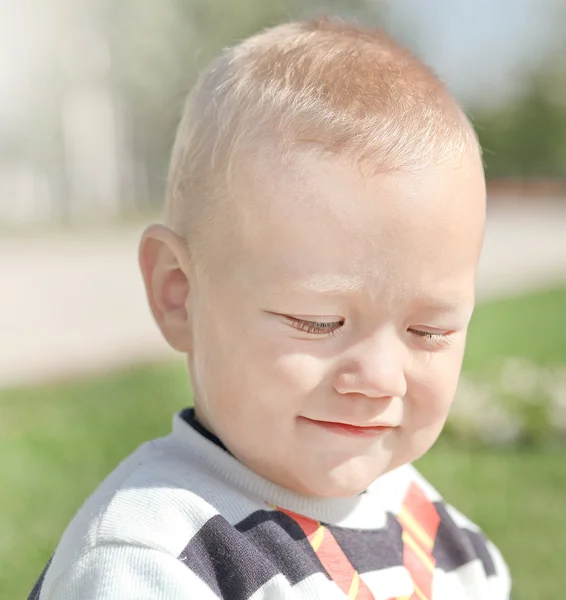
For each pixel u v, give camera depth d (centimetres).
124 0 2536
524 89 3294
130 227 2088
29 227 2119
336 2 2033
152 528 131
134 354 759
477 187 144
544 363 666
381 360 134
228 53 166
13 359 751
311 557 144
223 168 143
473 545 184
